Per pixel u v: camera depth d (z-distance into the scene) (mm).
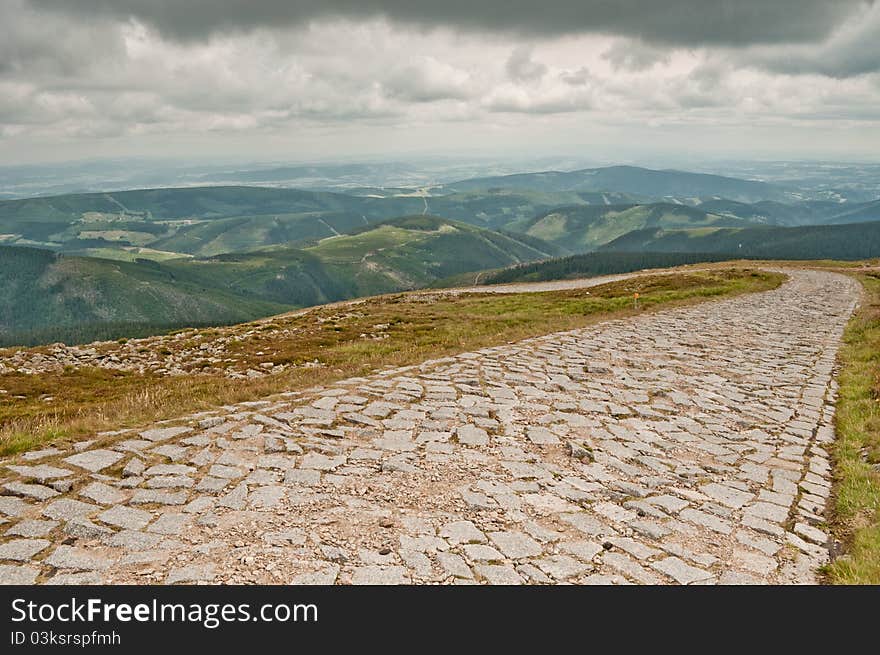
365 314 45031
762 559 7309
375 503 8289
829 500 9297
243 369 24094
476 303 50281
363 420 12297
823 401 15453
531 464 10180
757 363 19953
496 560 6867
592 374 17359
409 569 6559
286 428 11578
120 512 7637
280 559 6621
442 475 9477
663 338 24297
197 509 7852
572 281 102625
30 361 29344
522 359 19266
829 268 89750
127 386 22797
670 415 13656
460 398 14305
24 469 8891
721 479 10031
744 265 100875
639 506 8664
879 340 23000
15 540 6793
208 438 10812
